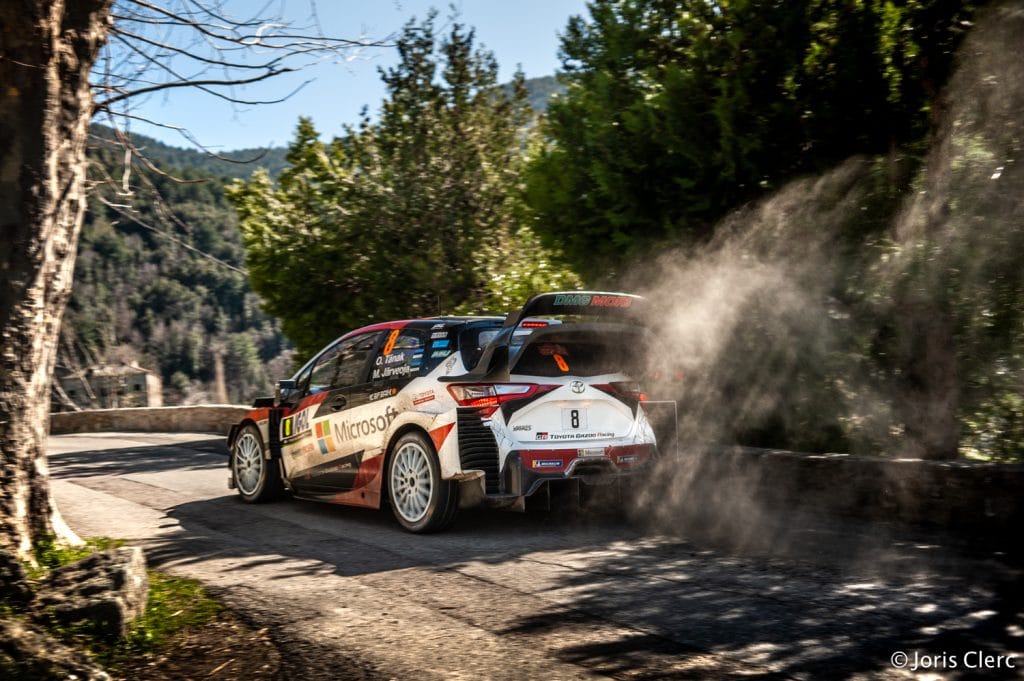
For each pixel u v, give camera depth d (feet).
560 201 29.76
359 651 12.53
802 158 26.07
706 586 15.33
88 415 64.54
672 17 28.84
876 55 24.72
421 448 20.62
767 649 12.12
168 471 34.83
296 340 48.49
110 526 22.81
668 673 11.34
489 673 11.51
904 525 20.39
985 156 24.41
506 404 19.98
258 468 26.22
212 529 22.20
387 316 44.80
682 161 26.61
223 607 14.80
